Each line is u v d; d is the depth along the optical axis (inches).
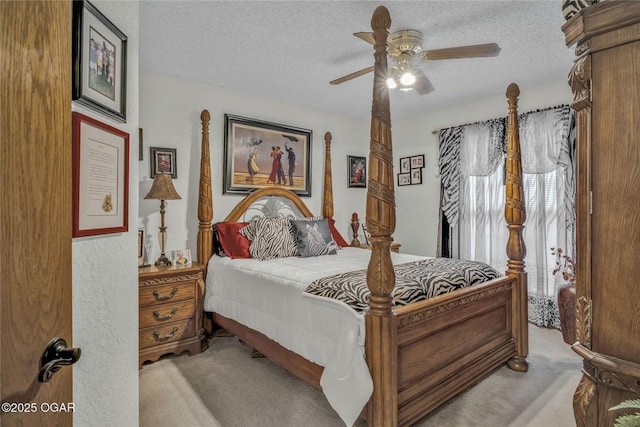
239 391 86.7
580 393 40.7
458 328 81.4
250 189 146.3
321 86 138.8
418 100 156.2
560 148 127.9
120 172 43.7
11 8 22.5
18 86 22.9
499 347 93.0
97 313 39.1
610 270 37.6
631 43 35.7
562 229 128.8
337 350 67.9
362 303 69.1
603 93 37.6
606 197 37.7
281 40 99.4
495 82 133.3
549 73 124.3
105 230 40.1
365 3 81.3
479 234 152.3
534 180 136.3
